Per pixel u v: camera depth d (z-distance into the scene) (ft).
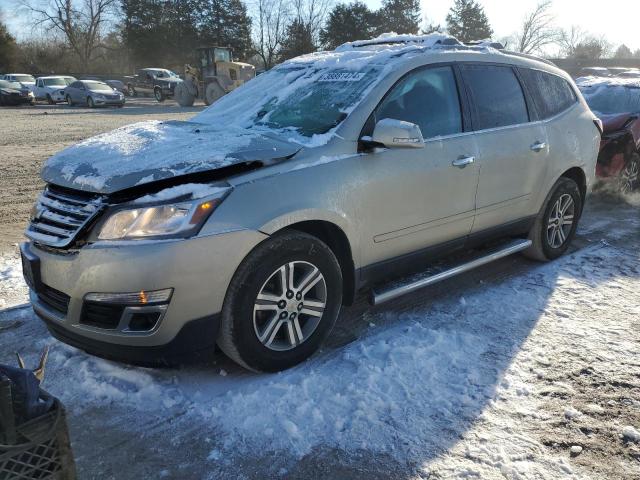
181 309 9.20
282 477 8.26
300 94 13.12
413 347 11.78
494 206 14.43
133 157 10.03
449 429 9.25
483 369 11.03
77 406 9.89
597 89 30.27
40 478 6.17
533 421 9.48
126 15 204.33
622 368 11.16
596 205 25.91
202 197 9.30
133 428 9.30
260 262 9.85
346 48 15.83
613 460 8.57
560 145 16.24
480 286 15.33
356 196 11.16
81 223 9.36
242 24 209.15
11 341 12.10
